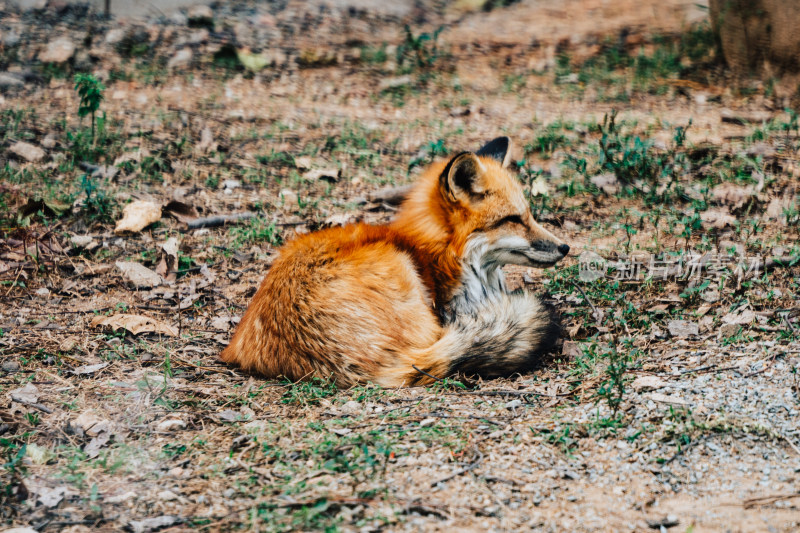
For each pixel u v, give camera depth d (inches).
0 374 343.6
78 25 1016.2
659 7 1082.7
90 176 598.2
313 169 639.1
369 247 355.6
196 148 674.2
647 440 277.3
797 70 812.6
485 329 342.3
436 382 330.6
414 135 725.3
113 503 250.7
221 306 441.7
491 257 387.2
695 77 858.1
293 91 867.4
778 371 322.3
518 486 254.2
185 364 364.8
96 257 492.7
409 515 238.4
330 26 1084.5
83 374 348.2
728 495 248.4
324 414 309.9
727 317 384.5
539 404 312.5
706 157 629.0
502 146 428.8
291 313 340.5
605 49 959.6
